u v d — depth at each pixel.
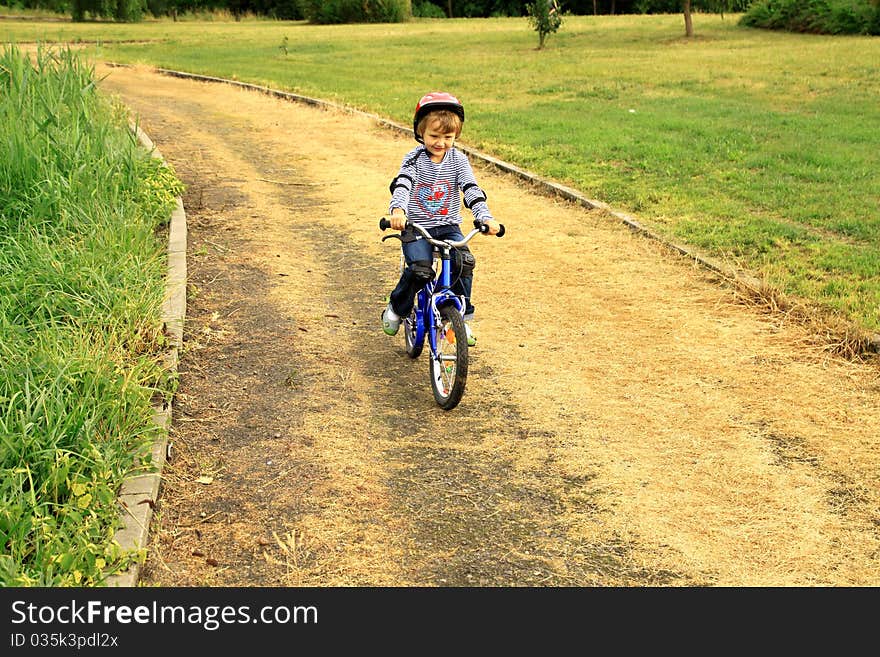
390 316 5.97
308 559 4.07
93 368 4.99
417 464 4.89
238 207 10.16
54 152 8.46
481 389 5.84
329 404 5.56
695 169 11.47
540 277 8.05
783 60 21.98
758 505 4.55
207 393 5.65
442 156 5.48
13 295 6.02
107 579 3.79
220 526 4.29
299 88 19.61
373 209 10.19
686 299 7.42
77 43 32.44
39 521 3.82
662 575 4.03
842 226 8.84
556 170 11.69
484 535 4.28
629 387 5.88
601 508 4.51
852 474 4.83
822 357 6.25
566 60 24.27
